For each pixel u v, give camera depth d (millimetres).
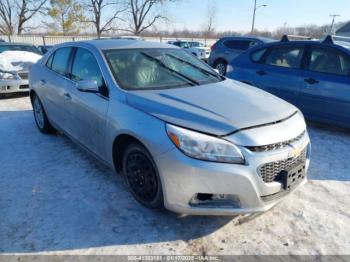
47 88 4457
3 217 2855
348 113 4824
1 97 7832
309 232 2705
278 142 2531
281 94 5562
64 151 4305
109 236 2623
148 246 2520
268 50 5844
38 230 2688
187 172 2416
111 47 3643
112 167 3258
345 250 2500
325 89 4996
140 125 2688
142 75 3340
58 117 4309
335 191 3377
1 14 38344
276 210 3008
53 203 3074
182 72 3617
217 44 12742
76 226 2740
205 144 2402
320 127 5586
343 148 4602
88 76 3551
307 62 5285
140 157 2809
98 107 3223
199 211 2498
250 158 2412
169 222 2805
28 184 3432
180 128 2484
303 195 3279
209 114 2592
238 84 3666
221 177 2389
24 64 7750
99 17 40781
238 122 2518
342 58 4930
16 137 4871
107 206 3025
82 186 3387
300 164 2742
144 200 2893
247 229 2732
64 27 38812
